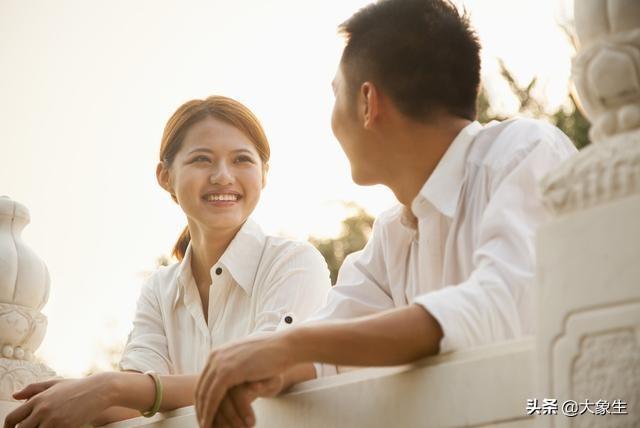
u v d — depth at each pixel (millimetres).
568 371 1822
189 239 4254
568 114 9719
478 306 2262
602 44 1909
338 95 2850
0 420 3885
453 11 2789
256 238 3990
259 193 4004
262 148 4047
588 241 1809
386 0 2803
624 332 1742
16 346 4059
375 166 2809
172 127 4043
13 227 4203
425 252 2783
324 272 3965
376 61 2732
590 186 1814
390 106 2734
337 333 2254
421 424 2191
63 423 3104
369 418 2336
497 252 2402
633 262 1735
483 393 2057
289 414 2607
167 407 3201
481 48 2822
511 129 2691
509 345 2033
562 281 1847
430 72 2715
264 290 3875
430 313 2225
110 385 3146
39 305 4160
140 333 4117
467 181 2707
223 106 3990
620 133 1880
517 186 2523
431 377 2186
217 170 3918
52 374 4105
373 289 3045
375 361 2238
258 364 2305
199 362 3949
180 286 4055
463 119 2783
